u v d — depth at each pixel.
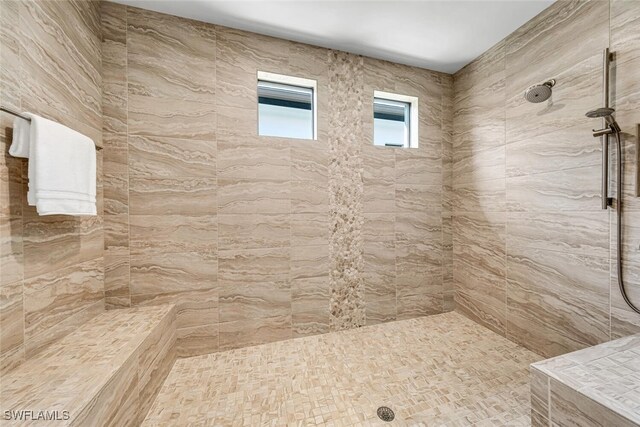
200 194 1.69
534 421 1.06
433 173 2.29
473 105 2.13
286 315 1.89
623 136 1.29
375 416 1.21
